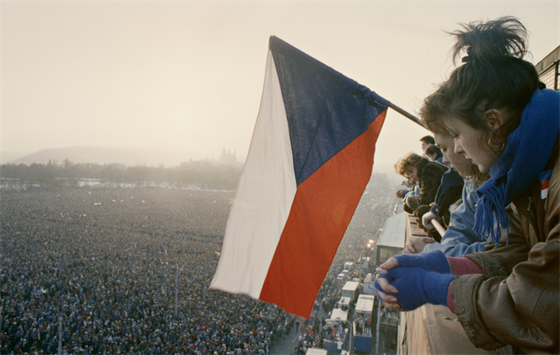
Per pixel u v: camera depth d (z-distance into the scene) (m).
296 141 3.05
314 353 20.91
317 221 2.93
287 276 2.91
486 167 1.16
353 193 2.88
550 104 0.95
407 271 1.23
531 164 0.97
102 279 36.62
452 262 1.31
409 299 1.18
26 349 23.05
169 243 57.38
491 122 1.04
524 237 1.33
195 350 22.95
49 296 31.55
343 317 27.36
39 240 54.69
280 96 3.12
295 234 2.94
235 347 24.30
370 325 25.03
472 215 1.89
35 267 39.81
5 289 32.81
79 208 99.56
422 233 4.22
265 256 2.95
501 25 1.08
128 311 29.00
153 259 46.12
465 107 1.06
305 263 2.89
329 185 2.94
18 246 49.94
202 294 33.53
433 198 4.46
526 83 1.00
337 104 2.99
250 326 27.70
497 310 0.92
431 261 1.29
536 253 0.87
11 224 69.12
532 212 1.08
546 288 0.83
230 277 2.98
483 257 1.33
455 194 3.27
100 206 105.94
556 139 0.94
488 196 1.18
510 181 1.04
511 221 1.36
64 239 56.22
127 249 51.03
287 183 3.02
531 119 0.96
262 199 3.04
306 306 2.85
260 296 2.90
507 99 1.00
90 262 42.94
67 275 37.50
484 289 1.00
